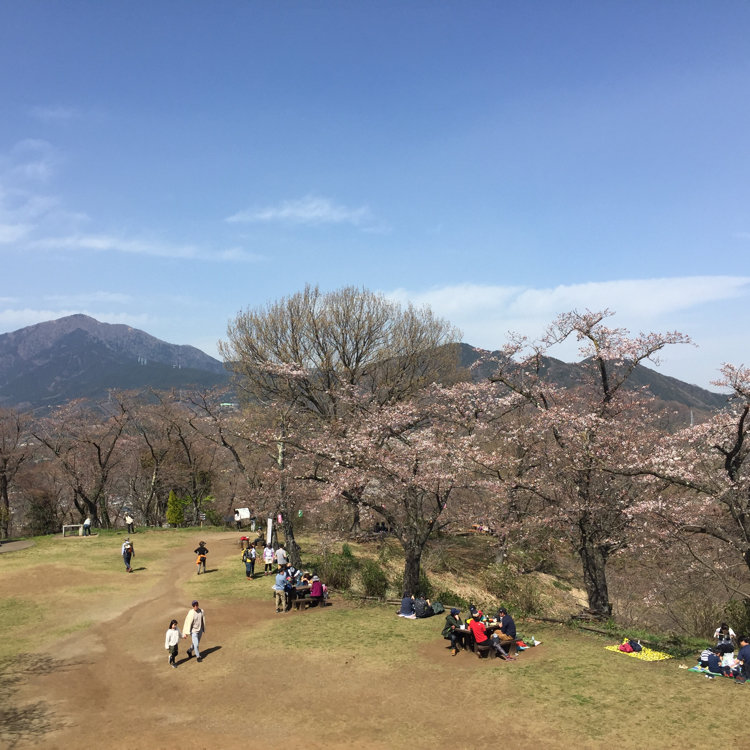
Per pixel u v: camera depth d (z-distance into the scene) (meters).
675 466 19.38
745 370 17.11
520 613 20.62
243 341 42.16
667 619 24.34
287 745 11.87
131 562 33.31
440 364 43.38
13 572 29.88
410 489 24.36
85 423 55.00
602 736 11.32
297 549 30.97
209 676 16.09
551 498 22.25
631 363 22.12
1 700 14.73
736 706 12.30
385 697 14.01
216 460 61.81
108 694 15.16
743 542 17.72
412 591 24.27
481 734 11.80
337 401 36.56
